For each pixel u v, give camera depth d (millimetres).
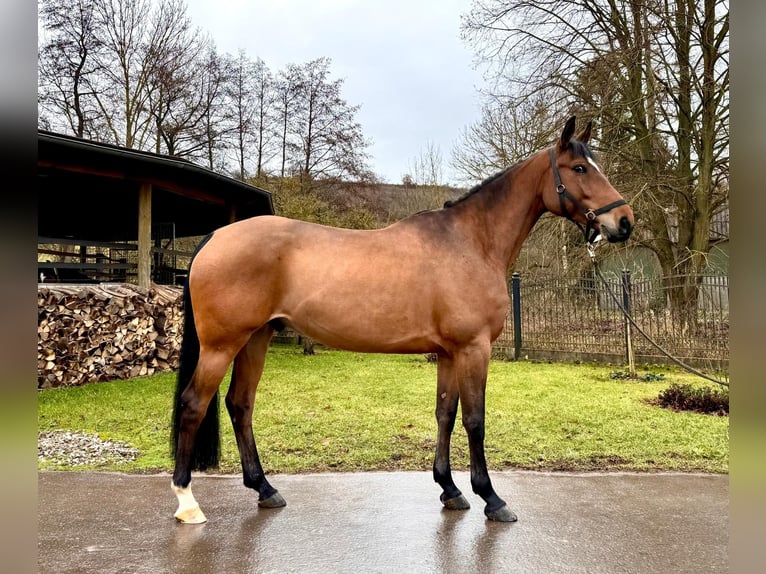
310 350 9836
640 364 7895
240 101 17594
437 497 2916
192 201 9102
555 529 2469
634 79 9789
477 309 2641
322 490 3033
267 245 2627
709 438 4066
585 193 2809
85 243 6852
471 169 14961
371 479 3225
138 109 15289
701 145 9492
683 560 2156
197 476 3342
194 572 2055
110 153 6230
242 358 2889
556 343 8695
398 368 8062
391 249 2691
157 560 2156
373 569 2072
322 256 2652
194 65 16250
